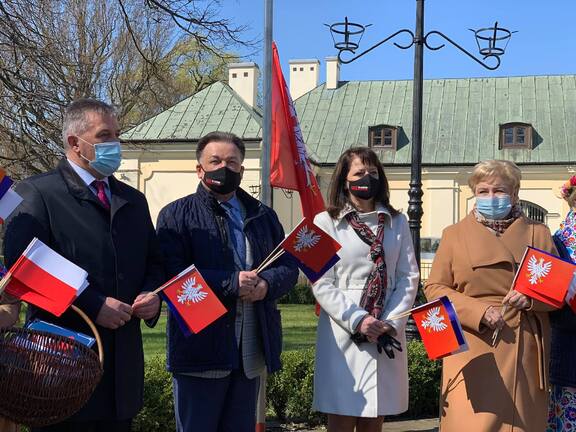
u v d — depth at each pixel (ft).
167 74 73.05
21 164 33.81
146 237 10.73
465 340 11.26
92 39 56.49
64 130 10.37
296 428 18.44
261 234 11.89
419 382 19.61
